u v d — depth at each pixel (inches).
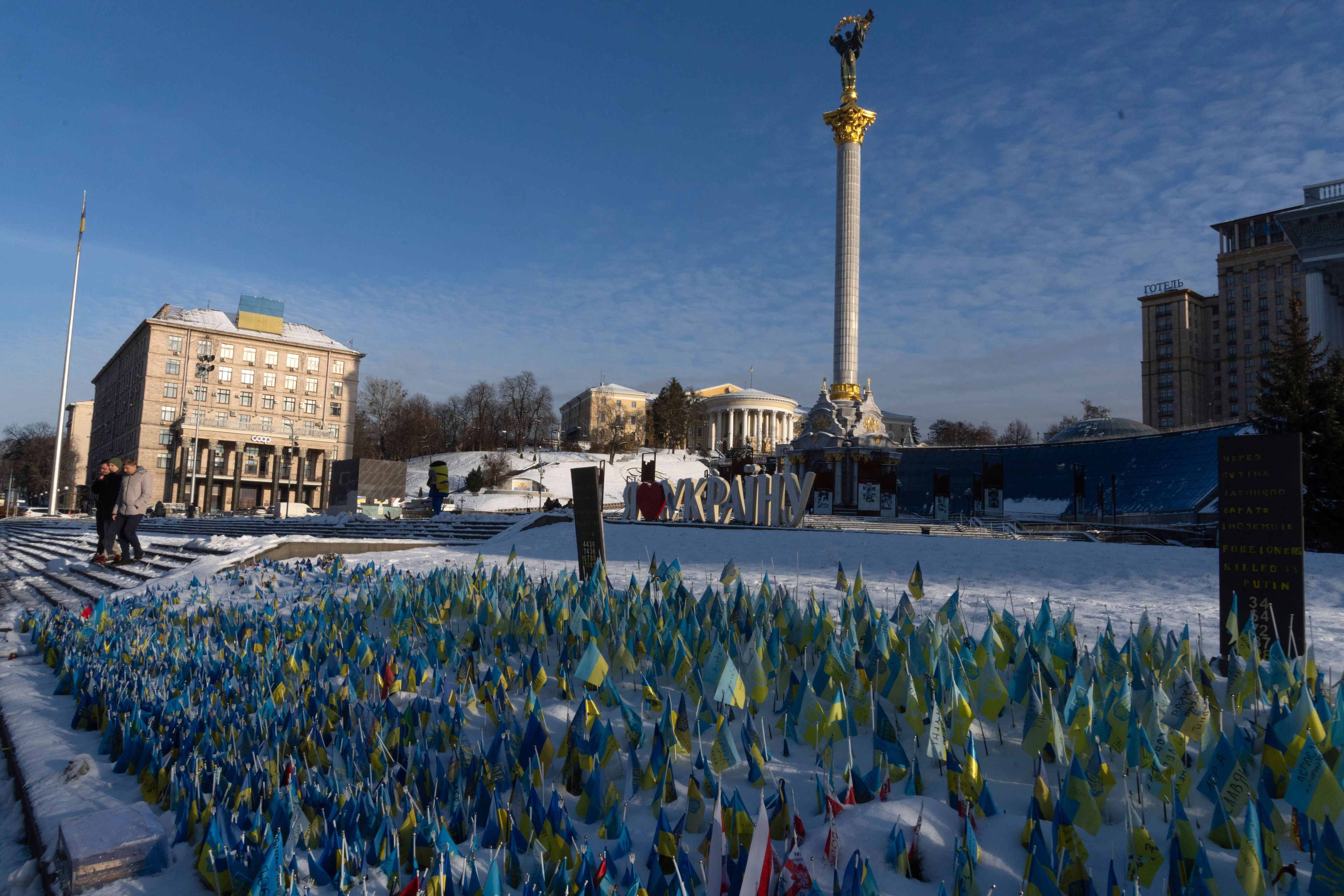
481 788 156.7
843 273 1784.0
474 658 259.0
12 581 817.5
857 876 110.3
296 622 348.5
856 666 196.5
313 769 176.2
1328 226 1556.3
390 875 131.5
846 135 1791.3
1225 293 4173.2
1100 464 1881.2
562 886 118.5
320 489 3540.8
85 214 1846.7
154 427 3196.4
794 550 615.2
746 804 154.9
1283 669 189.3
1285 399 1143.6
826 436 1745.8
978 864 126.0
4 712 278.4
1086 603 376.8
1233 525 272.4
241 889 135.4
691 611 273.3
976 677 195.3
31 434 4879.4
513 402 4537.4
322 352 3577.8
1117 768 164.6
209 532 1337.4
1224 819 130.3
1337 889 104.7
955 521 1599.4
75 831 156.9
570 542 788.0
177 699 231.8
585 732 173.8
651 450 4229.8
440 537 949.2
